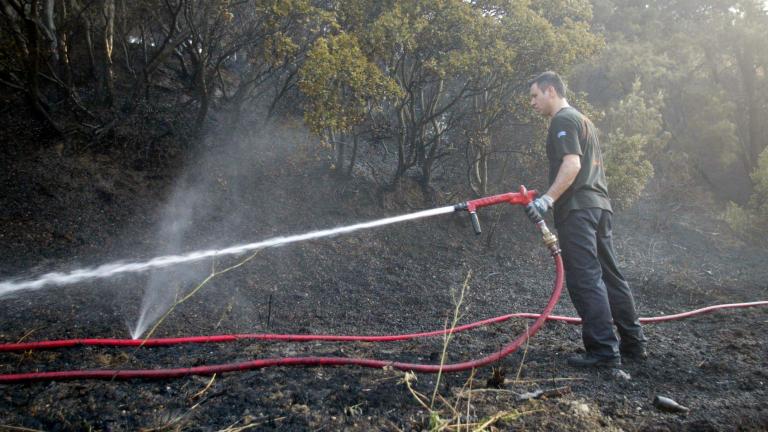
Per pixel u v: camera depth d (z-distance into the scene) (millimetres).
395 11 5133
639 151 7234
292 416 2363
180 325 3857
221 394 2566
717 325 4301
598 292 3111
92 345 3279
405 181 7027
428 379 2834
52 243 5027
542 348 3496
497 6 5637
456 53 5320
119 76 7324
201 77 6145
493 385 2775
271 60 5891
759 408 2684
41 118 6168
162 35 7488
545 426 2389
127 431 2240
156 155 6250
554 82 3373
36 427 2250
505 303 4898
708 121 8695
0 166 5637
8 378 2621
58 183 5629
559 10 6262
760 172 7586
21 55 5664
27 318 3736
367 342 3676
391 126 6656
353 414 2400
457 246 6281
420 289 5137
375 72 5160
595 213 3154
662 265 6367
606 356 3084
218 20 5961
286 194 6426
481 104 6551
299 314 4332
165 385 2672
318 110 5281
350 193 6641
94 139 6125
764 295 5344
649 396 2795
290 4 5328
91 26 6805
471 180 7164
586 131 3219
